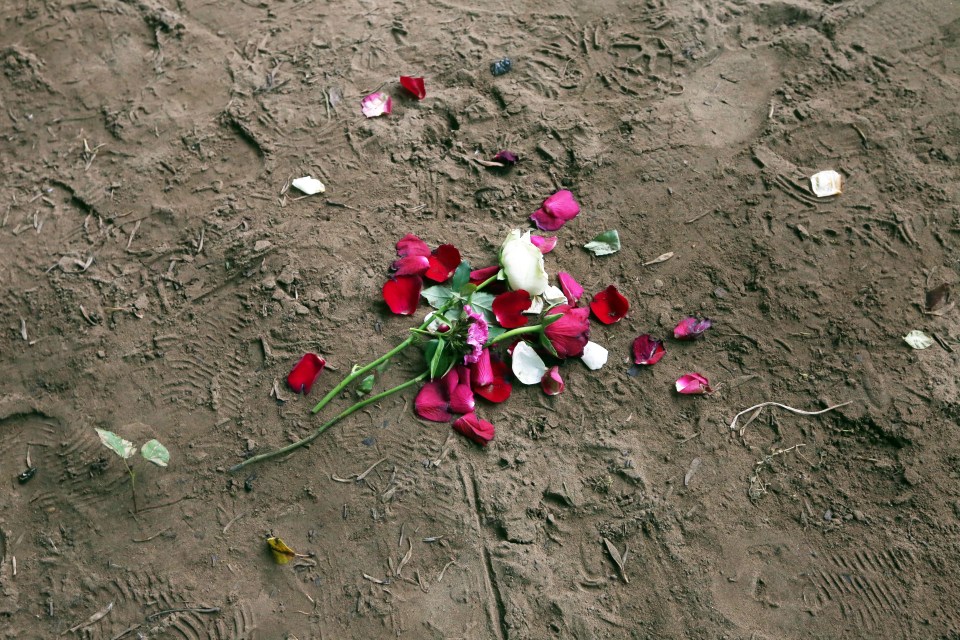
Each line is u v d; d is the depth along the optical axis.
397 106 2.74
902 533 1.96
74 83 2.88
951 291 2.32
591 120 2.70
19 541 2.01
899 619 1.86
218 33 3.00
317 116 2.72
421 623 1.86
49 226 2.53
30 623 1.91
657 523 1.98
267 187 2.55
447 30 2.97
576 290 2.28
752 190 2.53
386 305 2.29
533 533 1.96
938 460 2.05
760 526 1.98
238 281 2.36
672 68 2.84
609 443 2.08
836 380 2.18
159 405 2.16
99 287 2.38
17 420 2.18
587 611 1.87
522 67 2.85
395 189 2.54
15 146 2.74
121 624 1.89
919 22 2.94
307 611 1.88
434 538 1.95
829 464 2.06
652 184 2.54
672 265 2.39
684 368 2.21
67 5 3.08
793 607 1.88
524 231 2.46
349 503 2.00
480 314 2.12
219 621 1.88
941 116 2.69
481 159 2.61
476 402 2.14
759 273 2.37
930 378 2.16
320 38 2.95
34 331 2.31
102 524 2.02
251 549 1.96
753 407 2.14
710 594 1.89
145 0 3.11
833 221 2.46
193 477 2.06
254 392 2.16
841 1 3.00
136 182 2.60
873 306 2.29
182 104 2.79
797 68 2.83
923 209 2.47
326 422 2.11
